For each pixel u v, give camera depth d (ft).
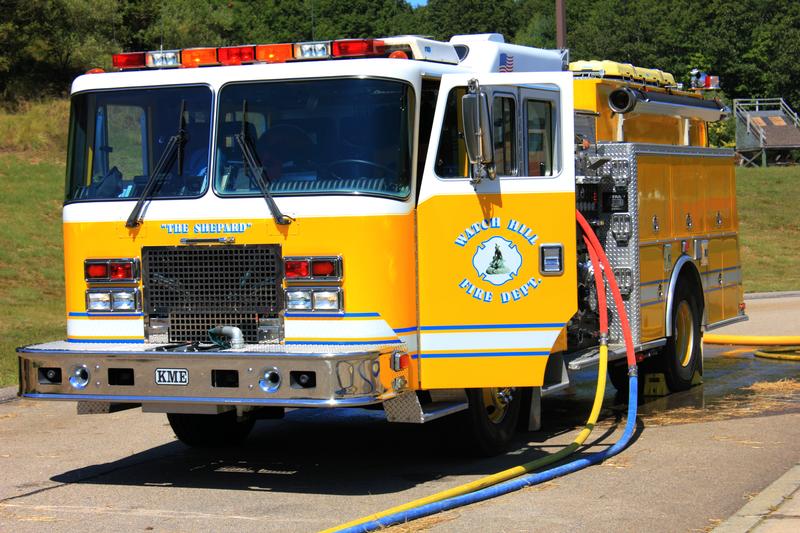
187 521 21.88
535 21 301.02
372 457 27.96
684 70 263.08
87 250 25.49
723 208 40.11
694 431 29.84
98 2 144.15
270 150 24.47
